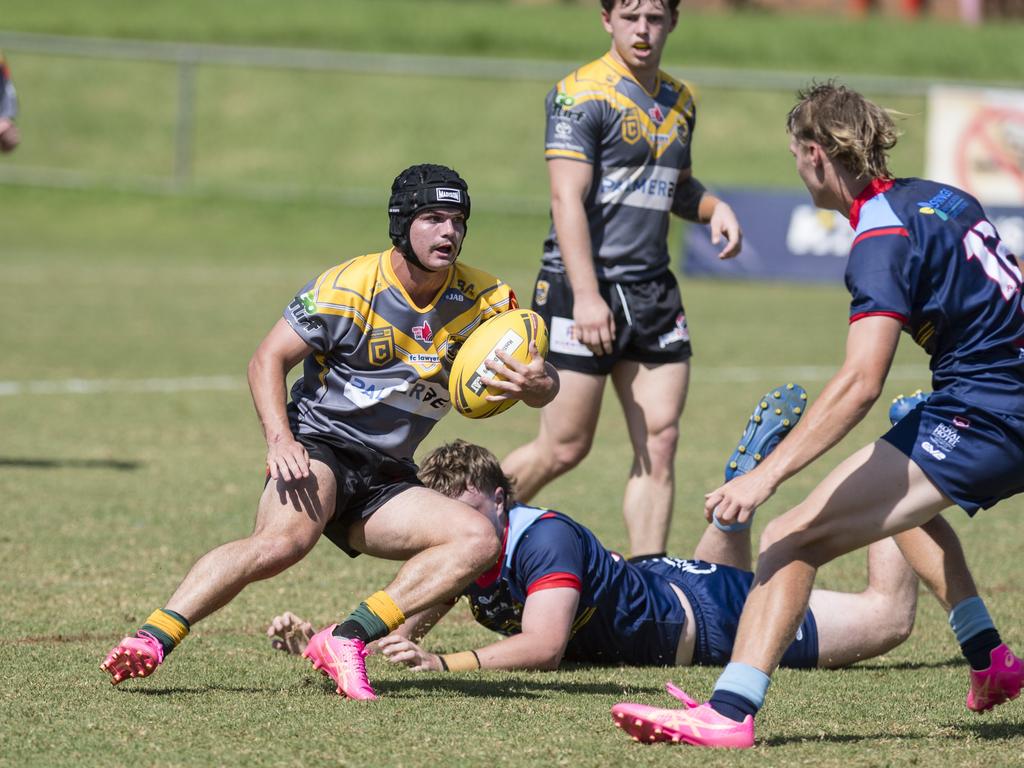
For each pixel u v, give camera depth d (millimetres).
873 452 14703
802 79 88438
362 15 122375
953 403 14586
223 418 39781
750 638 14570
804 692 17703
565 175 22906
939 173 73688
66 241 82688
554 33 119562
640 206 23375
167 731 14852
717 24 121250
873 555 19656
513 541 18750
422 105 105000
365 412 16984
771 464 14250
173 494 30281
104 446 35594
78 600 21719
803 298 68750
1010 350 14641
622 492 31891
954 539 16141
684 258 75438
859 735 15445
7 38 88750
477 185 96375
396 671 18219
